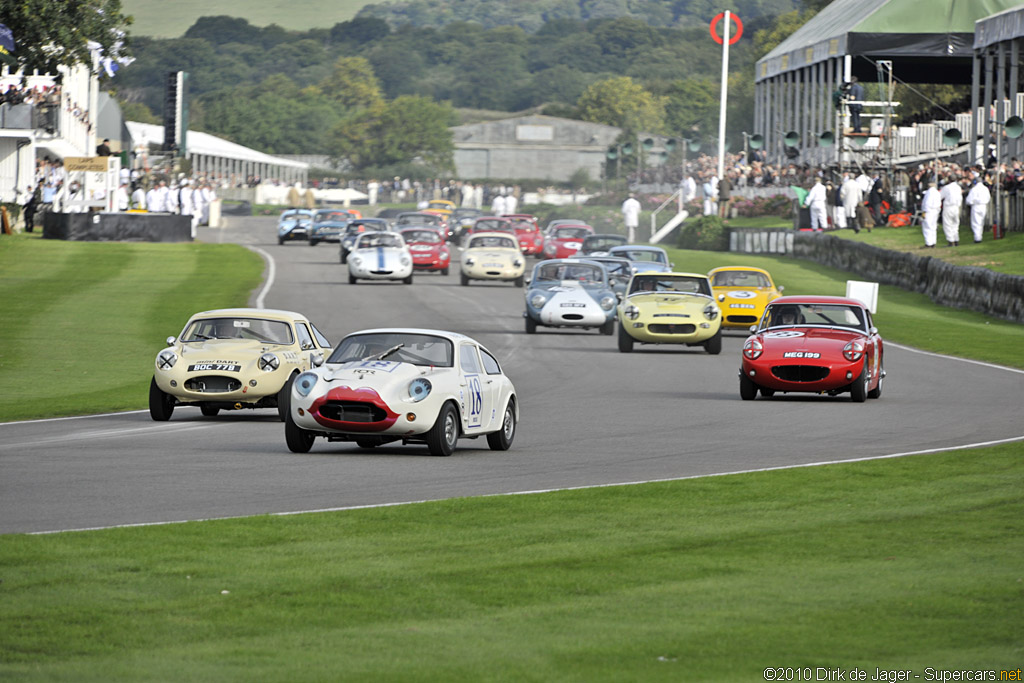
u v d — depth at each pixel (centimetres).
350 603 3123
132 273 16912
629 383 8875
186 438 6222
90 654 2709
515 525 4059
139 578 3331
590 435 6406
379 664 2658
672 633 2880
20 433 6384
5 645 2762
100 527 3978
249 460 5450
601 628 2922
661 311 10681
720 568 3494
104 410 7488
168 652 2728
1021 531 3991
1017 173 16788
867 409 7438
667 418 7069
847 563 3553
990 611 3052
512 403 6119
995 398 7994
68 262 17888
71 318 12500
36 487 4688
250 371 6819
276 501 4459
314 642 2808
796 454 5700
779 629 2909
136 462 5347
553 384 8819
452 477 5041
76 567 3434
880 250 17125
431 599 3166
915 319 13588
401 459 5556
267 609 3064
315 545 3738
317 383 5644
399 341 5934
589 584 3319
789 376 7706
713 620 2986
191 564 3484
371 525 4031
